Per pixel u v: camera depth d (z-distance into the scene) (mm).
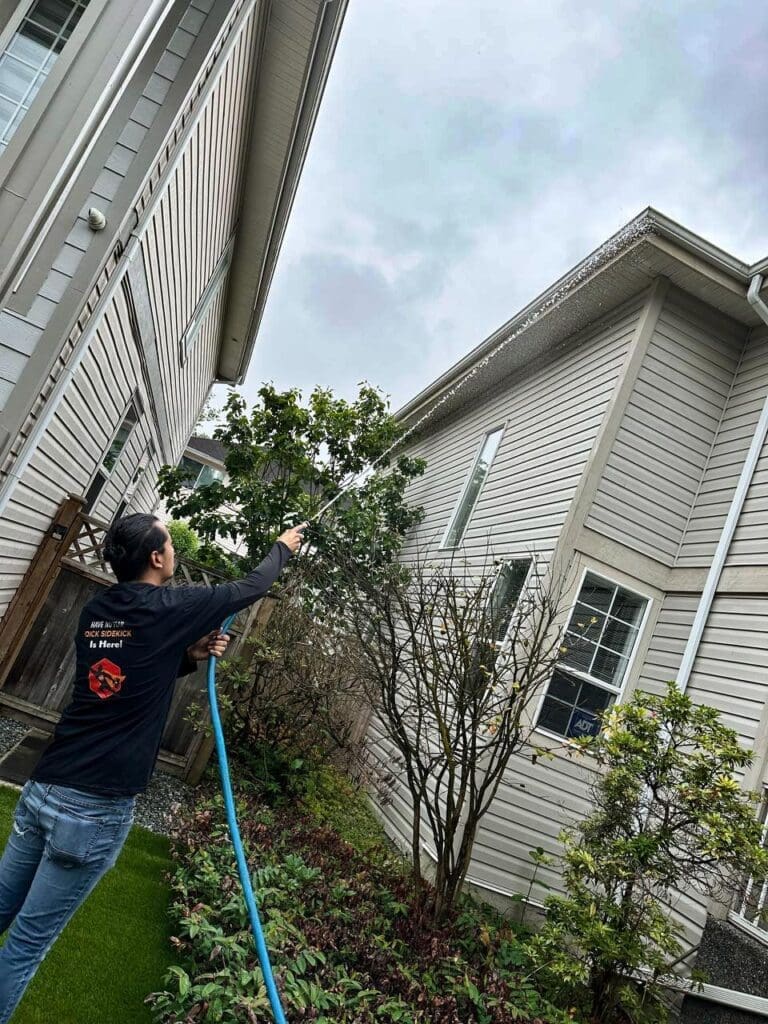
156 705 2039
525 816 6465
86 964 3047
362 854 5320
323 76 7359
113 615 2053
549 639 6684
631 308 7902
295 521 9508
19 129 4082
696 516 7355
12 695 5977
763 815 5430
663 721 4754
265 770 6402
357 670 5875
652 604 7164
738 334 7863
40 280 4766
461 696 4844
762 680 5930
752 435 7160
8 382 4695
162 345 8320
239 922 3469
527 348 9703
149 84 5223
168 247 6703
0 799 4262
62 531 6074
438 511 11297
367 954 3533
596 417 7559
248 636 6465
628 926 4324
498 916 5883
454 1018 3279
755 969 4883
